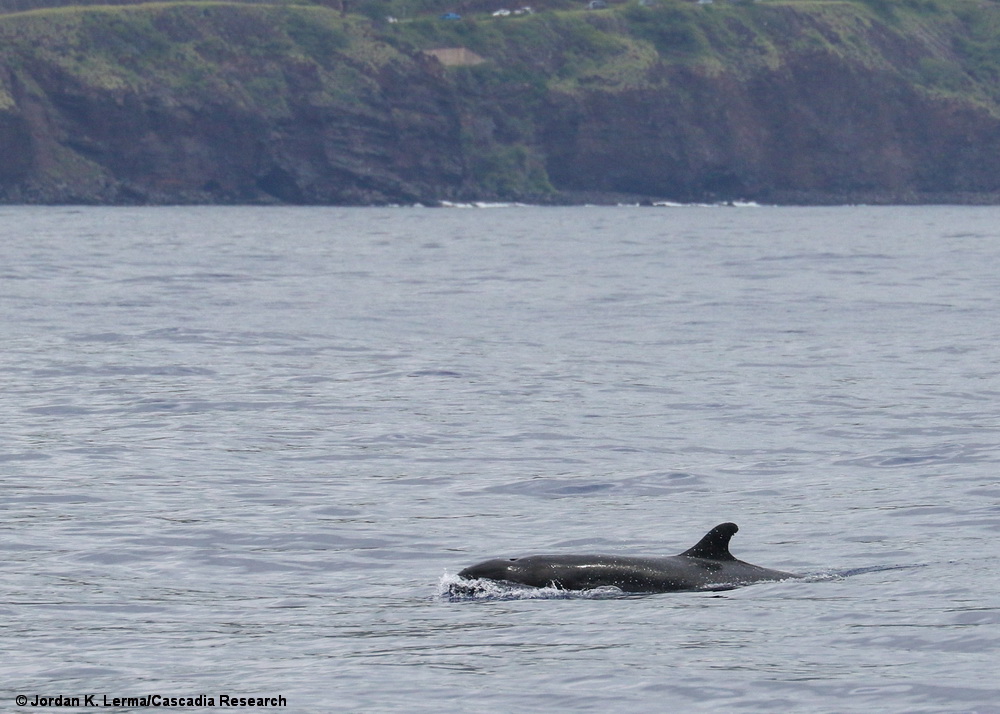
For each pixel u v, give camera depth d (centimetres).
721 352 12725
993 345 13175
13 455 7806
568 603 4819
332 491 6981
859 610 4641
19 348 12481
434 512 6519
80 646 4322
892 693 3778
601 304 17550
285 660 4162
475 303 17638
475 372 11356
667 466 7656
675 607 4719
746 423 9031
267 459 7819
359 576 5341
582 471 7525
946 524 6109
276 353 12450
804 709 3675
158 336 13562
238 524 6203
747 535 5978
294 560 5584
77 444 8175
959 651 4147
